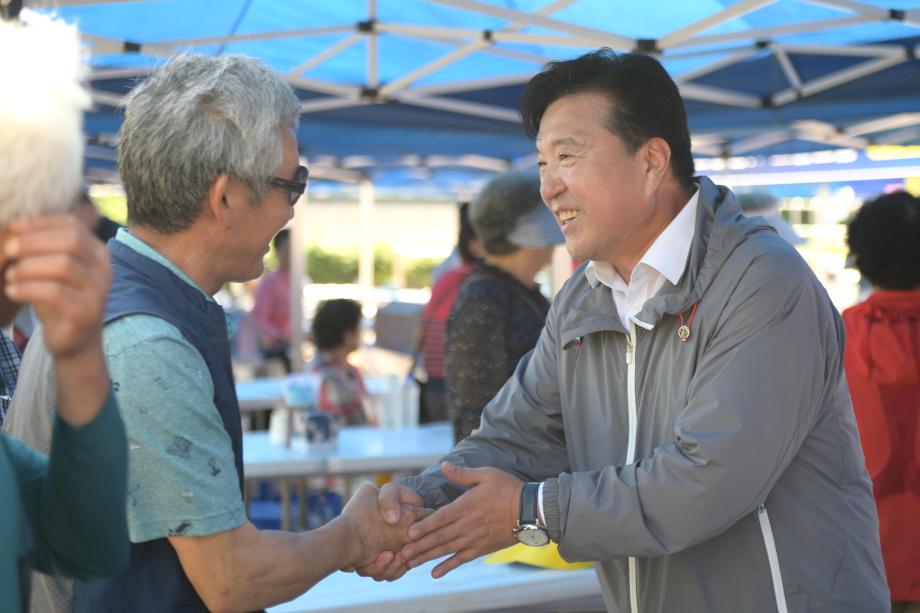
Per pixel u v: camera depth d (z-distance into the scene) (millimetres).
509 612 2646
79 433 1011
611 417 1910
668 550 1702
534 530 1778
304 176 1622
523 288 3184
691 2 4434
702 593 1793
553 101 1859
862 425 2645
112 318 1401
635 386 1857
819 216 14117
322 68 5641
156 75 1562
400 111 5914
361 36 4828
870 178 8656
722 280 1760
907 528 2594
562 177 1835
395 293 19406
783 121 5918
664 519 1687
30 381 1532
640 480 1710
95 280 919
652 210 1839
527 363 2184
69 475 1029
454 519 1841
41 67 916
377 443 4477
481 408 3086
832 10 4625
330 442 4309
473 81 5613
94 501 1040
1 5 1017
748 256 1754
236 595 1458
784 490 1783
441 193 13469
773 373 1684
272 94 1554
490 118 6195
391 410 4961
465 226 4527
